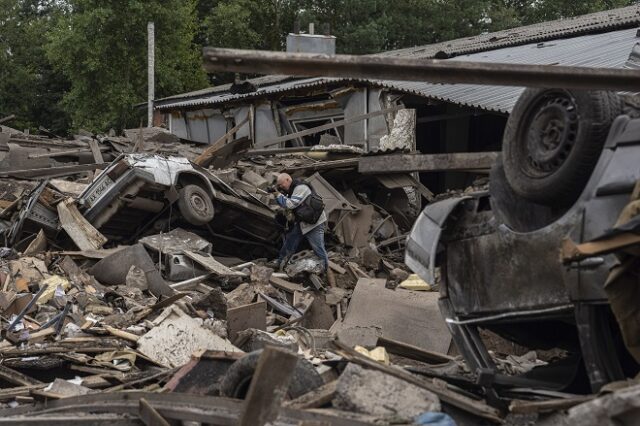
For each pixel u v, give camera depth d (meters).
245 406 3.75
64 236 12.45
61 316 8.95
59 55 36.22
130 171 12.09
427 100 19.19
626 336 4.02
